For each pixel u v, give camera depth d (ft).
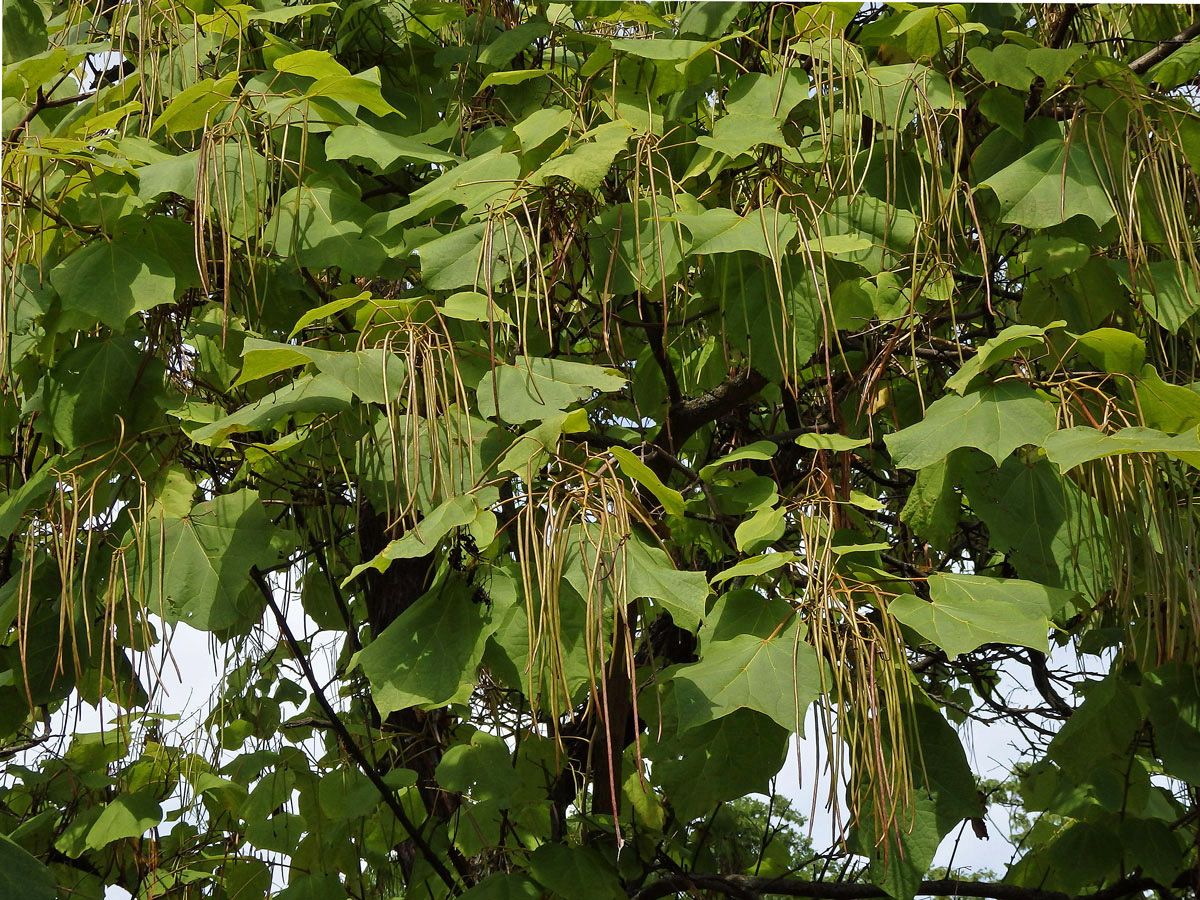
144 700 10.52
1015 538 8.38
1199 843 9.91
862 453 10.77
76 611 9.59
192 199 8.47
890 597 7.79
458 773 9.64
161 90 9.65
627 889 11.69
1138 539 8.25
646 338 12.03
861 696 6.82
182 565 8.68
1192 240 9.21
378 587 12.63
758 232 8.11
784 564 7.77
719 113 10.22
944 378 11.53
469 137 11.10
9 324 8.64
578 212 9.19
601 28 12.17
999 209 10.37
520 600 8.27
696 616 7.18
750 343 9.01
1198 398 7.34
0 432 9.98
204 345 10.28
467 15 12.03
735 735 8.34
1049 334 9.36
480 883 9.57
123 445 9.03
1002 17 10.52
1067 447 6.76
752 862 14.53
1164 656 8.64
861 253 8.95
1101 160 8.99
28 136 8.73
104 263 8.63
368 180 11.58
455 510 7.00
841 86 9.39
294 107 9.16
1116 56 11.01
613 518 6.88
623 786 10.55
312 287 10.36
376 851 13.01
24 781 12.00
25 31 10.81
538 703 8.07
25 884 8.36
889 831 7.61
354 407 9.13
